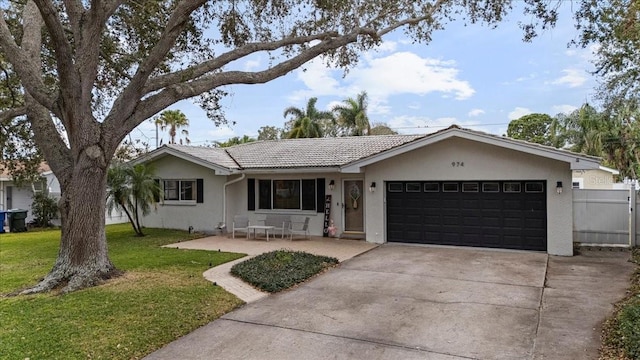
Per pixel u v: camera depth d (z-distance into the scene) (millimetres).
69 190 8133
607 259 10633
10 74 11352
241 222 15195
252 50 9539
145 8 9352
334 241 14125
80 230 8031
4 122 10617
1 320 5961
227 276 8922
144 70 7980
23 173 14453
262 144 19641
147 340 5422
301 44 10688
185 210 17188
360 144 16703
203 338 5605
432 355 4988
